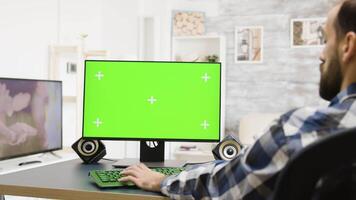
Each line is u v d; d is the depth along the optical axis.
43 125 2.71
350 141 0.61
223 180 0.94
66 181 1.26
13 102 2.45
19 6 3.28
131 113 1.66
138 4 4.23
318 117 0.79
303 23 4.16
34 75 3.46
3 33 3.13
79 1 4.00
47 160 2.67
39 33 3.51
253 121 3.71
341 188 0.62
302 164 0.64
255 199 0.85
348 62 0.82
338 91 0.86
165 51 4.32
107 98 1.66
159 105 1.66
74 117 3.57
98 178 1.22
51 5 3.64
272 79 4.27
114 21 4.30
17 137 2.48
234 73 4.37
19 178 1.31
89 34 4.13
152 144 1.71
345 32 0.82
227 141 1.60
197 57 4.37
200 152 4.03
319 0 4.11
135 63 1.66
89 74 1.66
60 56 3.58
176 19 4.44
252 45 4.31
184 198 1.02
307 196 0.65
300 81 4.19
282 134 0.82
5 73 3.15
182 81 1.66
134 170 1.20
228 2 4.36
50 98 2.79
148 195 1.08
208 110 1.65
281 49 4.24
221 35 4.38
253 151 0.87
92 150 1.66
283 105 4.25
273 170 0.81
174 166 1.56
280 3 4.23
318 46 4.12
